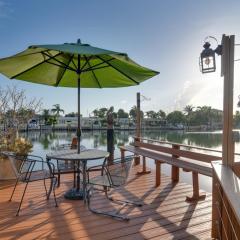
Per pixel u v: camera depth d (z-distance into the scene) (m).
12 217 3.20
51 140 22.48
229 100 2.71
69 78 4.62
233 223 2.13
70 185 4.59
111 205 3.65
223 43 2.70
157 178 4.77
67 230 2.87
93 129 59.59
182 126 63.25
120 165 3.30
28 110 7.70
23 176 3.39
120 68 3.98
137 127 6.93
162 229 2.93
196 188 3.91
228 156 2.71
